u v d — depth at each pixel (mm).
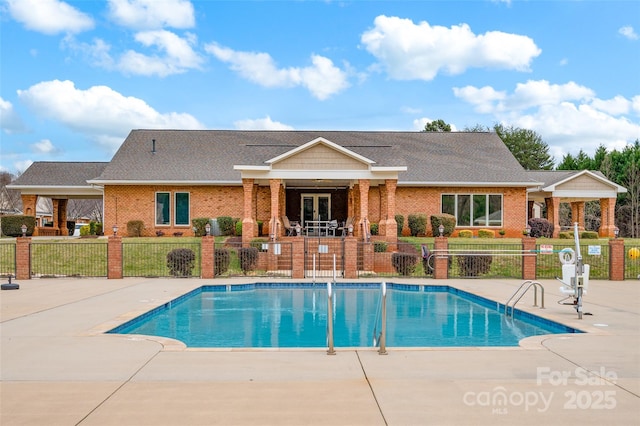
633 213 45812
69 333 8688
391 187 22609
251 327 11031
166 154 30219
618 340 8289
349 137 32531
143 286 15852
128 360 6902
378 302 14664
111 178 27891
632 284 17000
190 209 28562
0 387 5699
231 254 21047
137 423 4676
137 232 27938
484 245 22547
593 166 53531
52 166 34469
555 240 24844
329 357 7164
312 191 31016
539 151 65125
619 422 4734
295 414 4902
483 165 29859
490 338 9945
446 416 4859
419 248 22125
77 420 4734
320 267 21484
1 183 65125
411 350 7590
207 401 5262
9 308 11438
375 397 5395
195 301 14648
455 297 15609
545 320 10578
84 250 22484
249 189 22625
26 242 17969
